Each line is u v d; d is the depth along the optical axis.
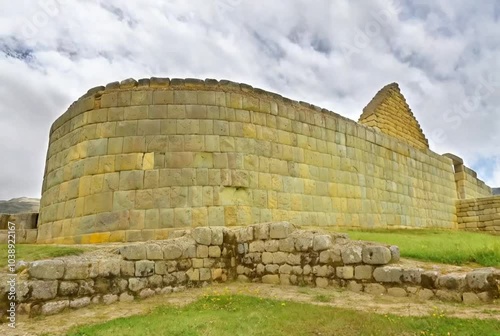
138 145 13.80
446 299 7.39
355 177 18.53
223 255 10.53
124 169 13.57
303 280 9.52
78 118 14.67
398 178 21.61
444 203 25.94
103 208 13.27
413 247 10.78
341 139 18.36
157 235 12.97
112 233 13.00
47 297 7.20
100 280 8.02
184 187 13.55
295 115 16.66
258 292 8.94
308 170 16.48
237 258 10.83
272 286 9.62
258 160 14.96
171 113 14.21
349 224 17.50
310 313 6.76
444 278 7.54
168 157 13.76
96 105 14.44
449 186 27.14
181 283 9.40
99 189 13.48
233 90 15.30
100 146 13.90
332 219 16.80
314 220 16.08
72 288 7.56
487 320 5.94
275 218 14.82
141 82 14.66
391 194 20.67
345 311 6.76
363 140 19.64
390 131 22.77
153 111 14.17
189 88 14.70
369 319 6.25
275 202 15.01
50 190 15.18
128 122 14.04
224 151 14.34
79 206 13.62
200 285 9.77
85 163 13.91
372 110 22.25
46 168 16.23
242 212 14.05
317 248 9.47
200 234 10.16
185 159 13.83
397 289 8.09
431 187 24.78
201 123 14.31
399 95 24.67
